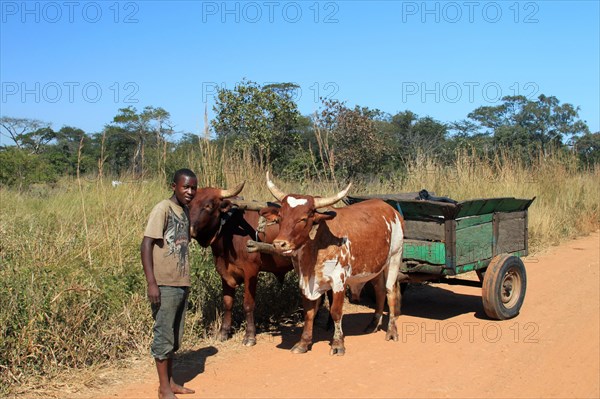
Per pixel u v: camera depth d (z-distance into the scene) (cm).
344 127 1986
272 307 812
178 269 518
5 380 539
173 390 545
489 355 663
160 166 1176
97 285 662
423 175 1434
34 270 638
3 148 2095
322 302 799
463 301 938
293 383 576
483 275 859
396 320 744
